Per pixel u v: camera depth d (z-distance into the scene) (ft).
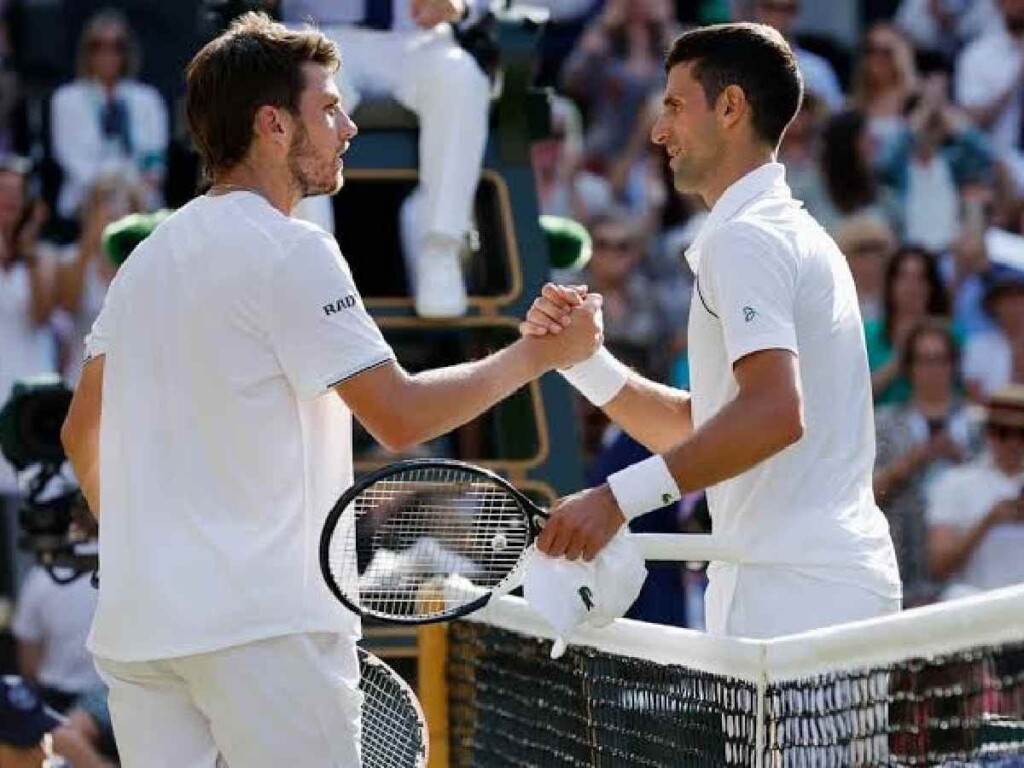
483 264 71.67
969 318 107.55
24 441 65.05
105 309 43.62
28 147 111.04
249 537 40.78
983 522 92.12
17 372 102.06
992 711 38.24
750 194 44.80
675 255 108.88
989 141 112.88
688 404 48.98
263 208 41.81
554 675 48.19
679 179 46.24
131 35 110.93
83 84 109.91
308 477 41.42
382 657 61.16
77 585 77.87
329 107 42.86
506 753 50.98
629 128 113.19
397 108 68.64
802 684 39.01
